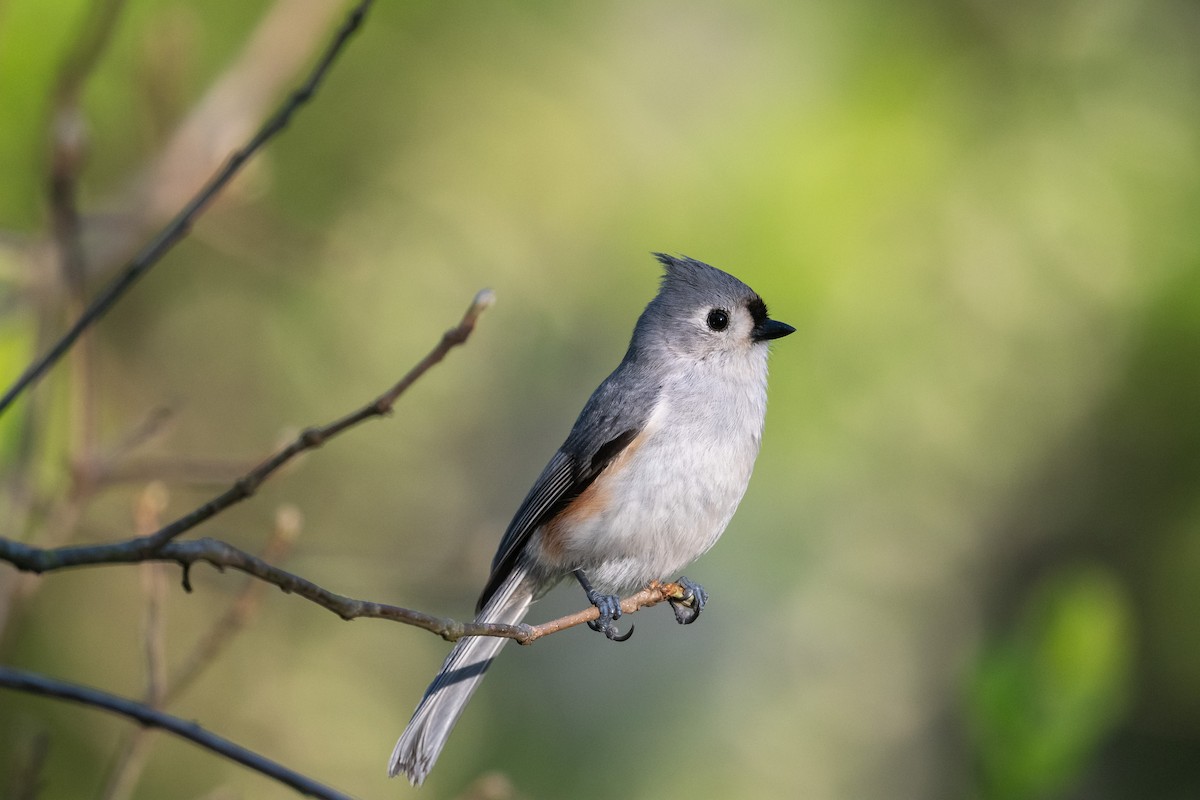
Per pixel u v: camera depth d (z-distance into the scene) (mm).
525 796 12367
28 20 8445
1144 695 12633
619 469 7793
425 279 13133
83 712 10984
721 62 12117
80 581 11359
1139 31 12281
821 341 11266
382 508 13484
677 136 12039
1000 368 11758
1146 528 12586
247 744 12508
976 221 11500
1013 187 11586
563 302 12859
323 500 13336
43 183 7398
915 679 13602
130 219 7984
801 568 12984
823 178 11359
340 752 12758
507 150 12633
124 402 11703
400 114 12445
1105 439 12258
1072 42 12141
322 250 9234
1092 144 11852
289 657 12984
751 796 12898
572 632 13391
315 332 13195
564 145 12523
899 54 11758
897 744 13523
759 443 8203
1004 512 12531
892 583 13188
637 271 12031
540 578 8039
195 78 10555
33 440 6617
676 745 12984
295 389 13289
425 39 12266
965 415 11734
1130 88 12062
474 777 12445
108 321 12477
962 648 13242
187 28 9203
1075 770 5895
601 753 12820
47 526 6461
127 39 9906
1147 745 12594
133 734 5926
